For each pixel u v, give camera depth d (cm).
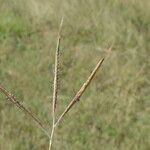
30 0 2673
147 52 2314
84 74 2086
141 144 1711
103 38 2381
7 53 2272
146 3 2742
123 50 2289
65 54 2222
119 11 2619
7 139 1639
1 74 2083
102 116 1825
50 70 2097
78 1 2666
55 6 2642
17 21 2547
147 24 2552
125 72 2095
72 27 2500
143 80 2062
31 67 2134
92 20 2534
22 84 1989
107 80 2036
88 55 2231
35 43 2384
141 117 1855
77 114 1798
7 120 1703
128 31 2448
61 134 1706
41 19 2583
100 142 1717
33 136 1664
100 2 2666
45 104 1848
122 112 1855
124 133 1767
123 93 1955
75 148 1678
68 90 1958
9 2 2723
